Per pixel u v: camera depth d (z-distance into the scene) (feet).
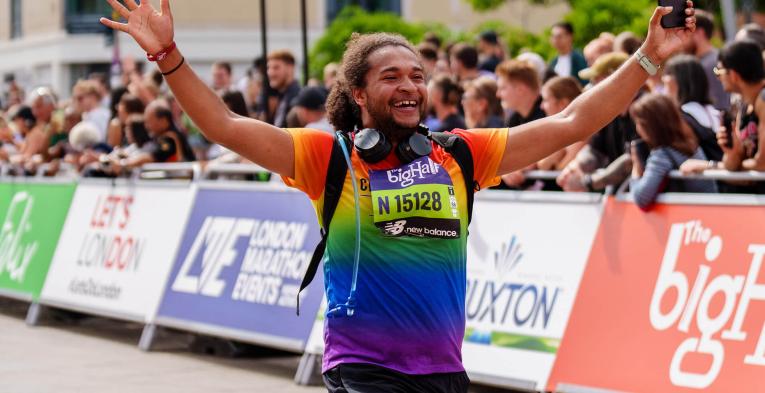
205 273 51.06
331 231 23.30
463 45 59.31
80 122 75.15
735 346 33.88
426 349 23.03
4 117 90.74
